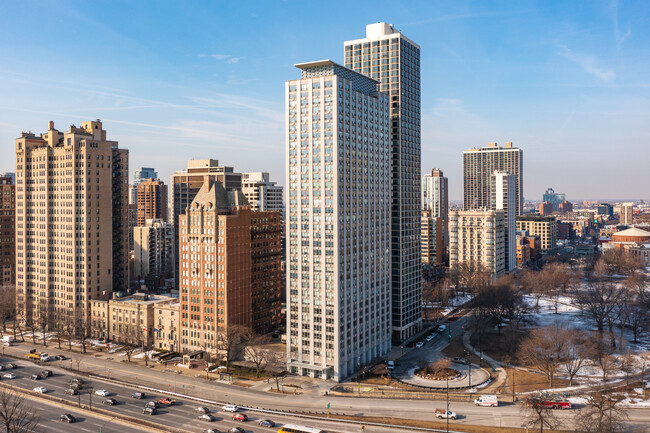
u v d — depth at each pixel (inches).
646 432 6338.6
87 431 6545.3
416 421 6791.3
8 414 6815.9
